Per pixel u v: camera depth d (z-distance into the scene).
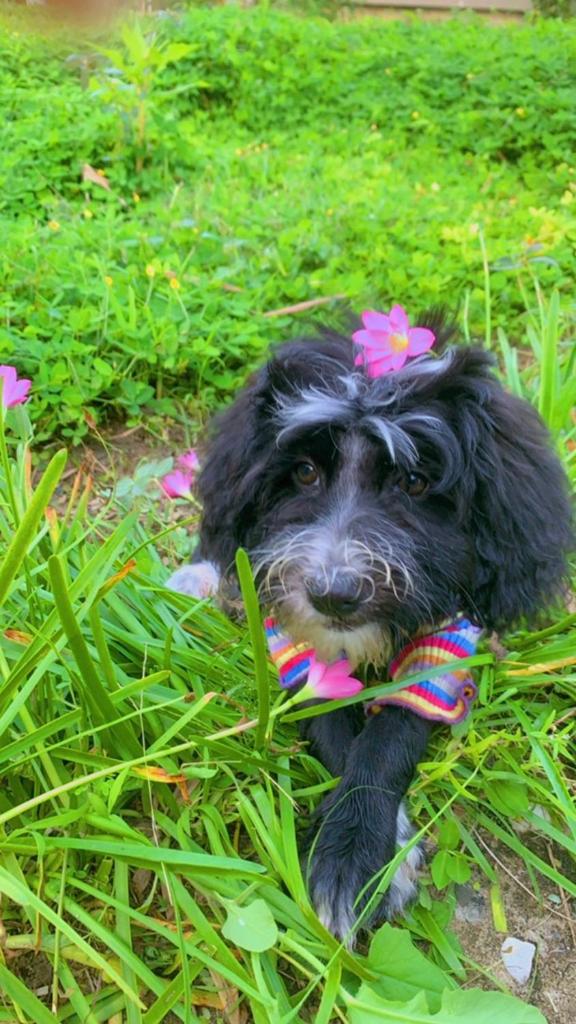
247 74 1.58
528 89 1.53
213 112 1.56
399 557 0.43
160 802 0.45
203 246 0.96
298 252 0.98
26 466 0.46
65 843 0.37
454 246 1.01
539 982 0.41
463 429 0.45
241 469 0.48
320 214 1.08
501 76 1.58
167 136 1.21
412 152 1.42
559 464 0.50
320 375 0.47
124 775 0.39
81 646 0.37
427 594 0.44
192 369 0.83
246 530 0.50
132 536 0.63
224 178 1.21
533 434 0.48
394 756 0.44
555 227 1.06
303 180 1.20
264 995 0.34
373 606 0.43
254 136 1.49
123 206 1.09
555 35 1.84
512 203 1.19
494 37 1.82
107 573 0.44
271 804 0.42
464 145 1.47
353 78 1.66
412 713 0.46
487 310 0.77
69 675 0.42
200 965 0.38
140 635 0.51
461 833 0.45
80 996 0.36
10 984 0.35
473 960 0.41
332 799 0.44
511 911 0.44
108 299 0.80
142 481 0.65
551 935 0.43
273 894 0.40
